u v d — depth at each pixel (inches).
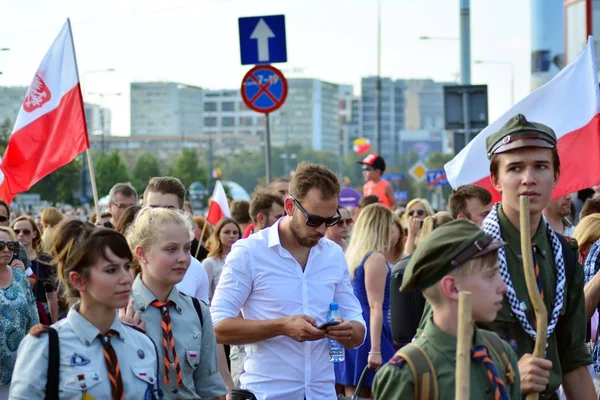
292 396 201.6
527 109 250.5
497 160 174.6
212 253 358.6
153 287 187.9
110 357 161.6
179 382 184.5
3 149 1787.6
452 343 135.9
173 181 266.4
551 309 169.5
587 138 245.9
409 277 139.7
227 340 199.6
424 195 3740.2
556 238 173.5
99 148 6171.3
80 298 165.3
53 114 348.2
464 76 810.2
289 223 203.8
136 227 188.2
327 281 207.9
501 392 135.6
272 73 469.4
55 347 158.4
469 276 135.9
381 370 137.4
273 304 203.5
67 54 348.5
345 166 6067.9
